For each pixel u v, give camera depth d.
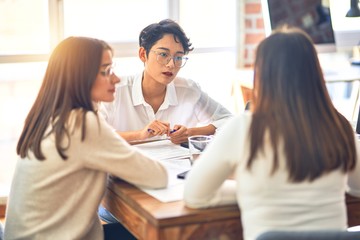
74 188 2.06
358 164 1.94
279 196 1.79
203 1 4.43
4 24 3.89
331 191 1.82
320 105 1.79
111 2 4.12
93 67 2.05
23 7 3.91
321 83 1.81
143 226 1.96
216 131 2.89
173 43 2.75
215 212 1.91
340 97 5.05
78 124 1.99
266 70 1.80
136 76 2.92
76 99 2.04
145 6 4.21
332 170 1.80
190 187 1.90
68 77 2.03
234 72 4.41
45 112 2.07
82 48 2.05
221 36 4.54
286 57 1.78
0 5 3.86
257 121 1.79
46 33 3.98
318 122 1.78
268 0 4.16
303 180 1.78
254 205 1.80
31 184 2.07
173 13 4.29
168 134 2.69
